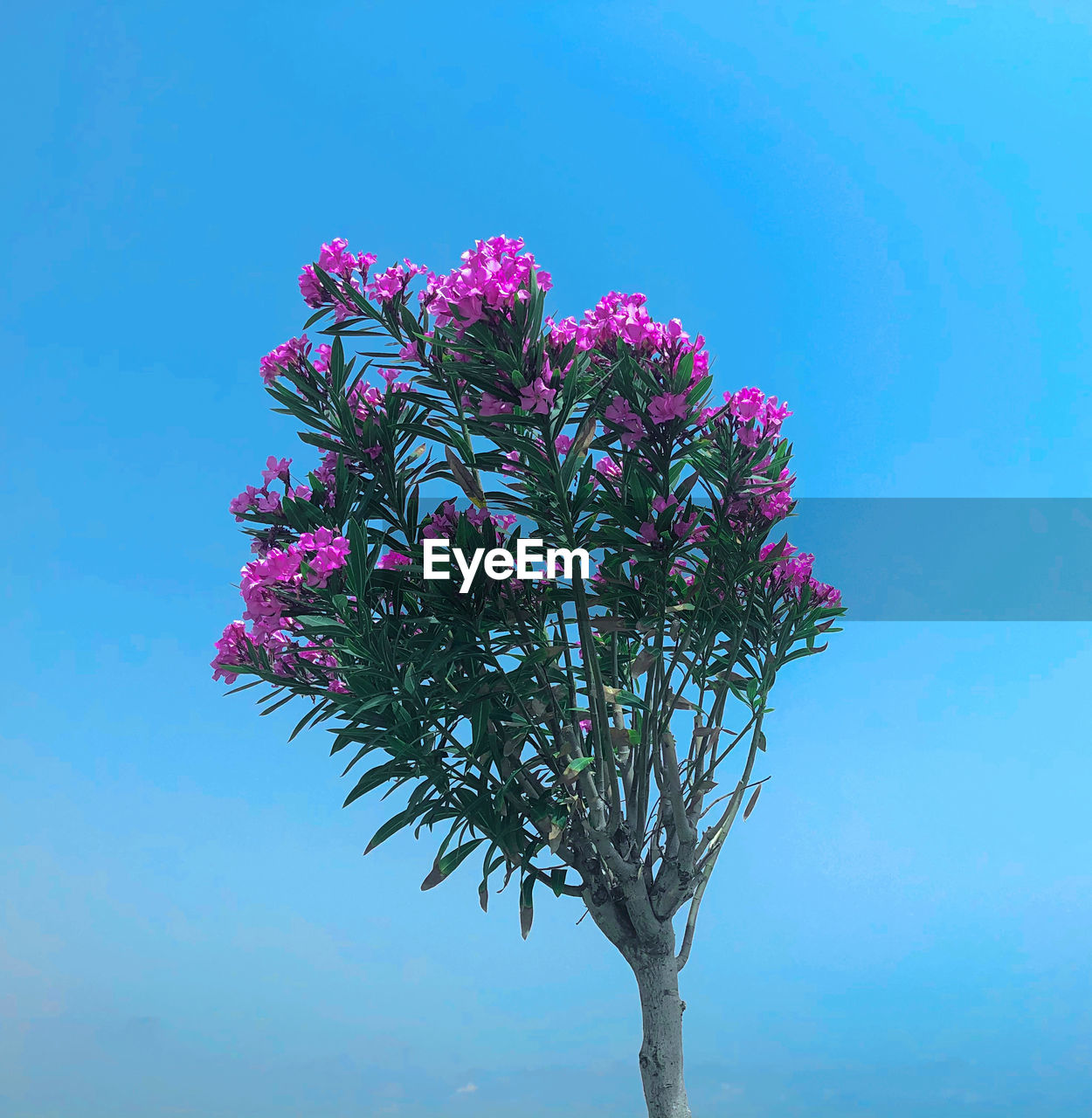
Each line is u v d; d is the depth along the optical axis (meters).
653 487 3.21
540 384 2.75
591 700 3.22
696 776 3.57
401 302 3.28
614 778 3.35
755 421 3.24
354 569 2.86
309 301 3.37
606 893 3.38
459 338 2.75
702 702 3.60
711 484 3.44
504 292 2.58
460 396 3.25
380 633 2.93
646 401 3.06
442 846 3.17
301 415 3.34
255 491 3.22
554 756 3.30
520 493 3.29
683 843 3.40
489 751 3.23
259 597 2.86
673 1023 3.34
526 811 3.25
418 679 3.16
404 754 3.12
